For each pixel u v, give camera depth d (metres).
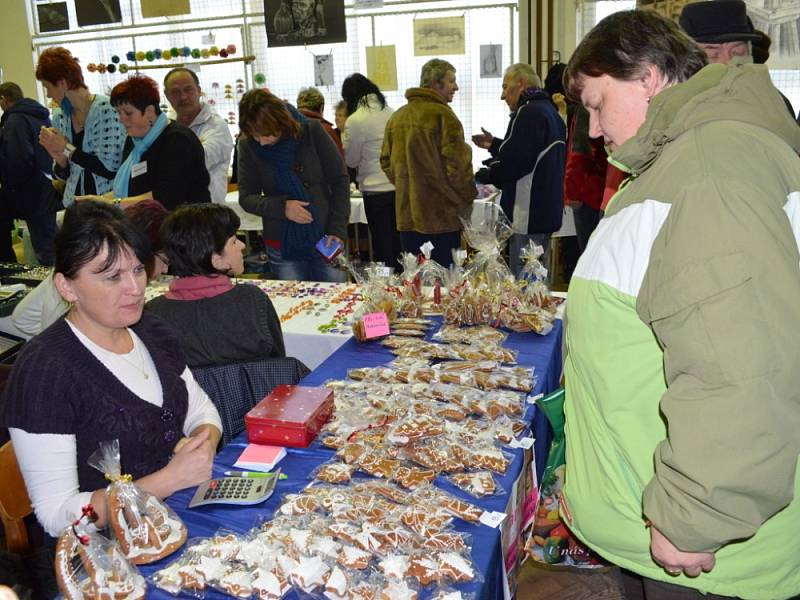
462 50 6.01
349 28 6.26
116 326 1.47
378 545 1.29
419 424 1.68
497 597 1.36
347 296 3.15
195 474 1.53
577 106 3.90
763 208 0.99
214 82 6.78
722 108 1.10
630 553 1.31
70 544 1.20
